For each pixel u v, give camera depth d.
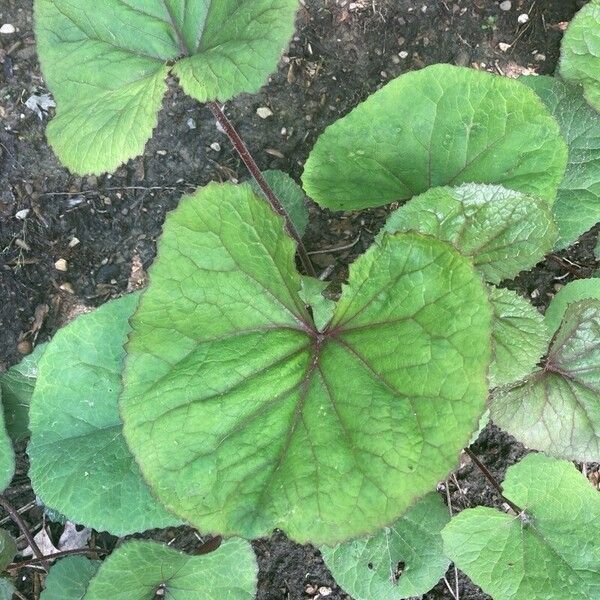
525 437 0.46
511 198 0.40
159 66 0.41
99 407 0.45
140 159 0.58
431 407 0.31
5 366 0.56
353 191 0.47
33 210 0.57
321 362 0.36
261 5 0.36
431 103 0.42
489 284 0.44
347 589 0.50
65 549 0.56
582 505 0.46
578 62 0.50
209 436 0.34
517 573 0.46
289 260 0.37
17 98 0.57
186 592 0.43
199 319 0.35
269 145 0.58
